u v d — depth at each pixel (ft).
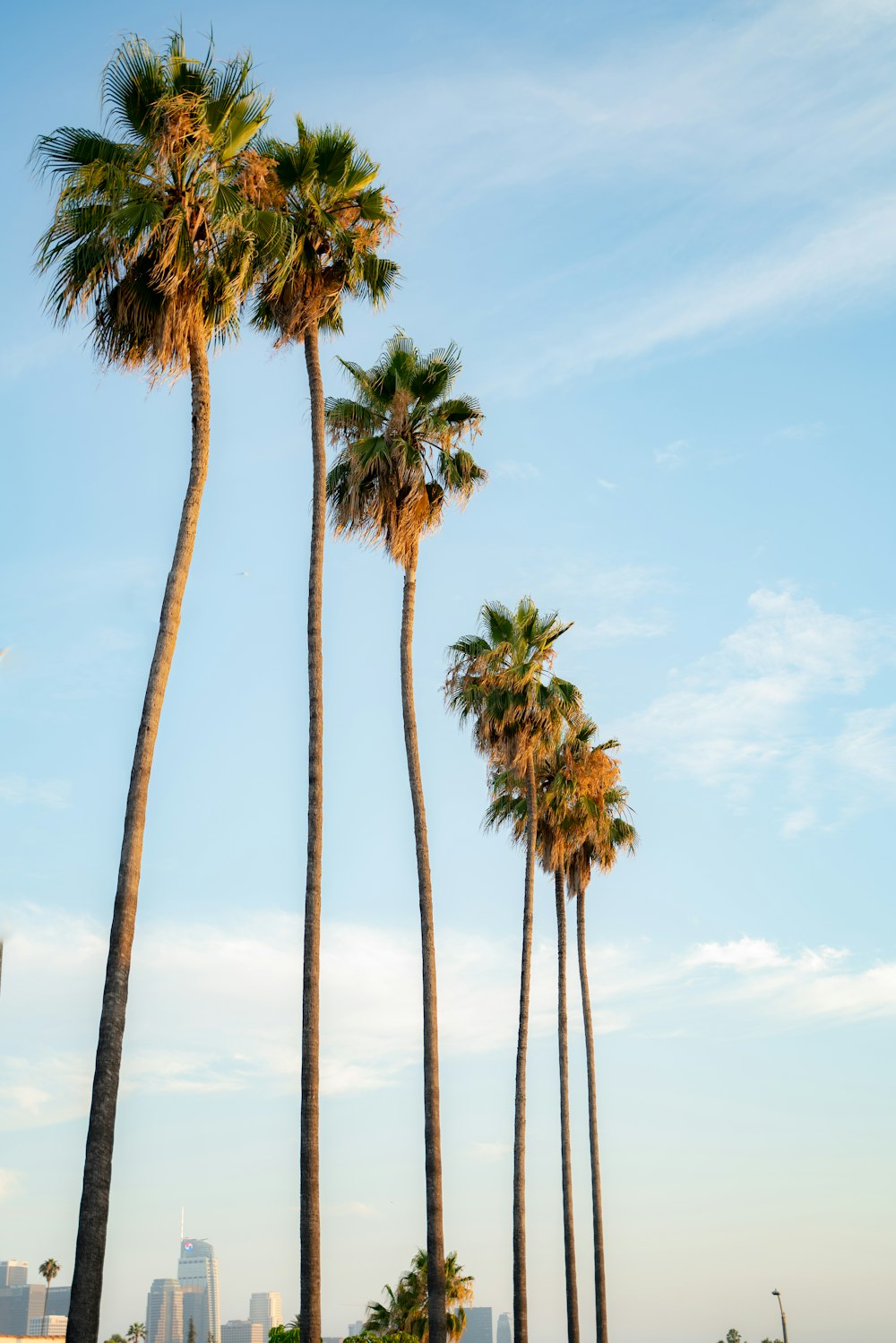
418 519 107.45
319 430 91.76
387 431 110.63
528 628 137.90
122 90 69.05
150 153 68.44
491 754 136.98
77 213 67.67
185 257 67.87
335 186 91.71
